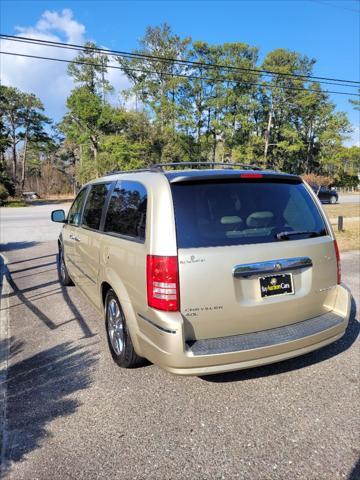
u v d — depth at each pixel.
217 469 2.36
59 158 78.88
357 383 3.34
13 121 69.81
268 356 2.91
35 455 2.48
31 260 9.12
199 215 2.90
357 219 18.59
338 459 2.44
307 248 3.16
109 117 47.66
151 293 2.82
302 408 2.98
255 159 55.72
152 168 3.44
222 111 56.84
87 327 4.66
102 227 3.98
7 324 4.80
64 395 3.18
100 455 2.49
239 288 2.89
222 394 3.19
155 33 54.03
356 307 5.36
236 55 55.81
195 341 2.84
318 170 64.12
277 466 2.38
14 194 49.31
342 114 59.16
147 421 2.84
